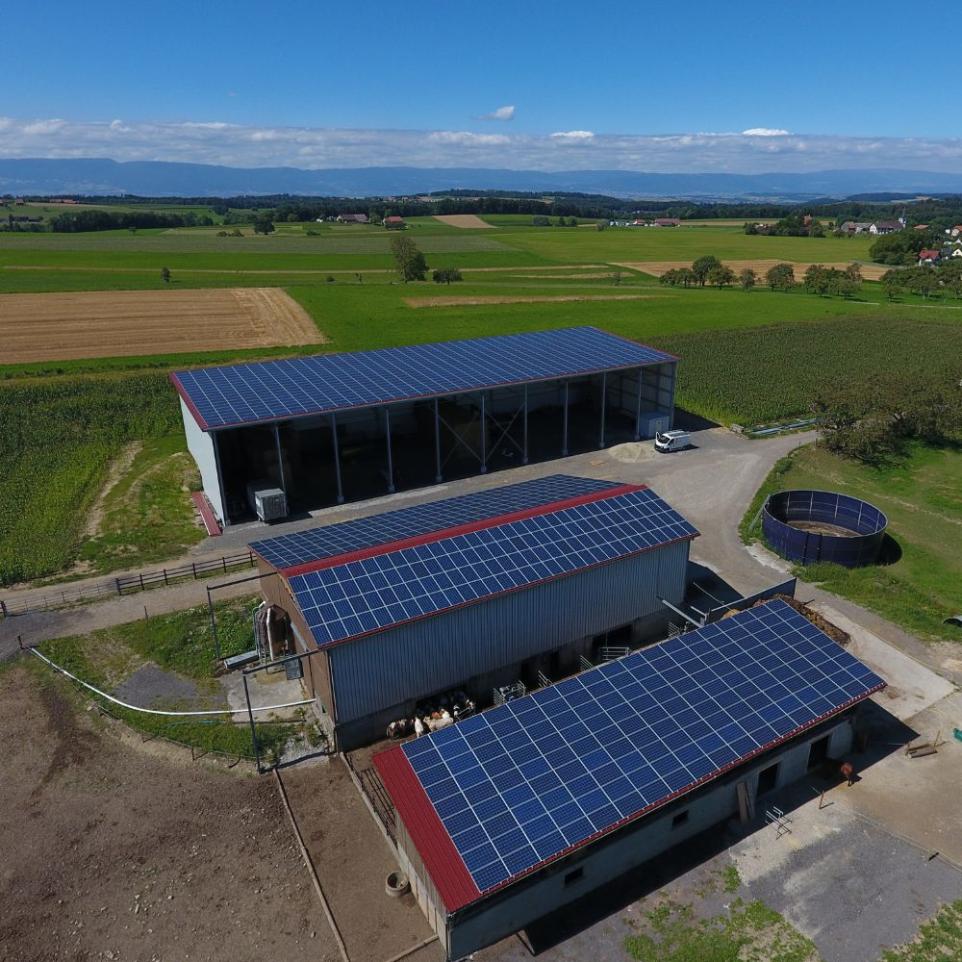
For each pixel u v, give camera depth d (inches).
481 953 676.7
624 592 1107.3
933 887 741.9
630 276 6013.8
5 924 712.4
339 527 1203.2
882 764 909.2
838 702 868.0
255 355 3120.1
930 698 1026.7
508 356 2092.8
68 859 783.1
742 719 830.5
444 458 1962.4
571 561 1044.5
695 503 1688.0
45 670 1092.5
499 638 1007.6
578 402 2375.7
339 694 904.9
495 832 687.1
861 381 2309.3
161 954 682.2
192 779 891.4
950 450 2031.3
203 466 1675.7
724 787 804.6
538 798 721.6
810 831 810.8
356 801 861.2
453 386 1812.3
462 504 1283.2
